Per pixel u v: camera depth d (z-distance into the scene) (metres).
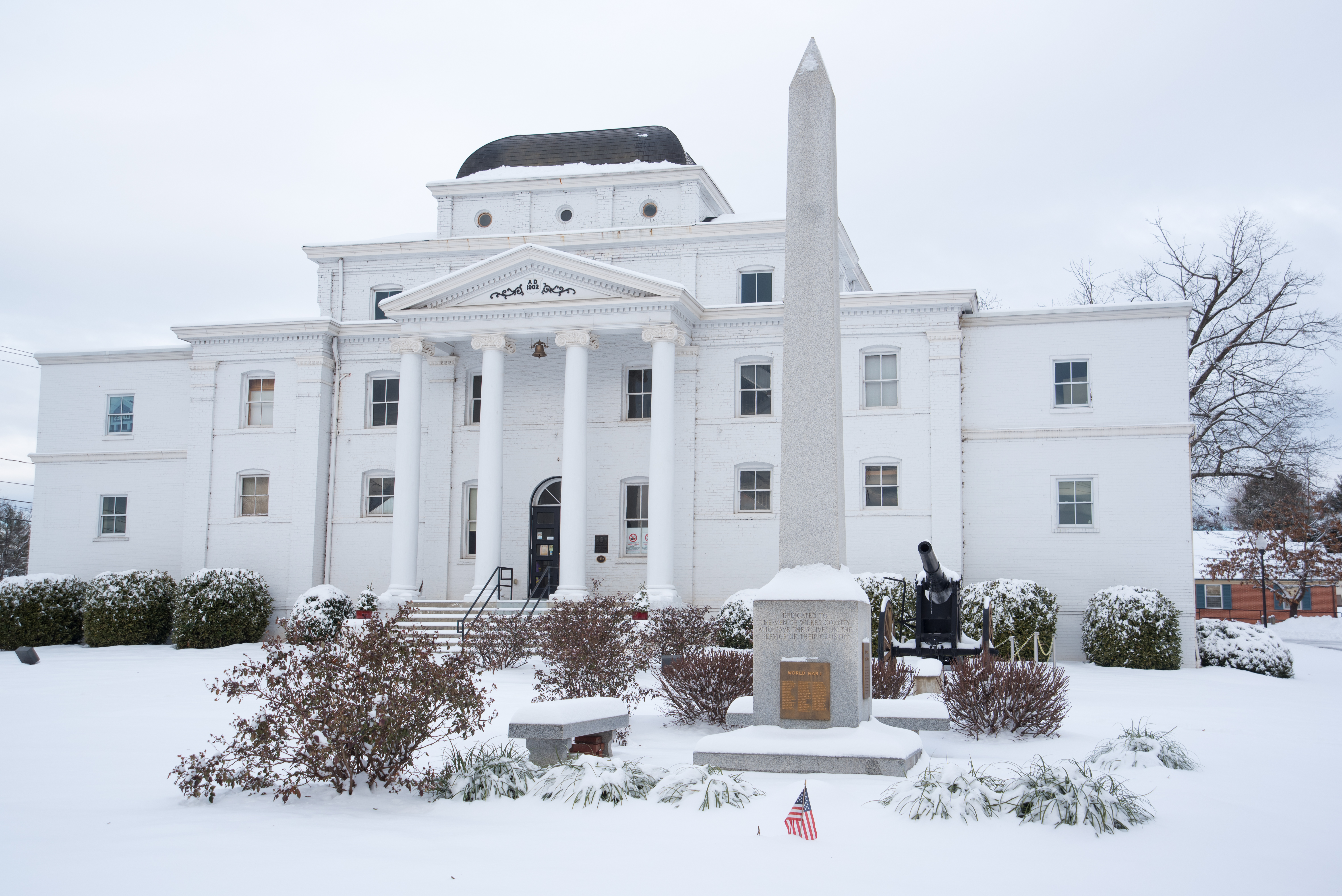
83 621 29.94
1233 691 19.52
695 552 28.78
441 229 34.50
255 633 29.06
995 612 24.56
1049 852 7.00
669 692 13.66
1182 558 26.39
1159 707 16.16
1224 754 11.47
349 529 30.92
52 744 11.98
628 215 33.38
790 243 10.86
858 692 9.91
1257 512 52.78
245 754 9.05
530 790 8.72
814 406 10.54
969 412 27.95
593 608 16.70
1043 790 7.94
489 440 28.23
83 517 32.84
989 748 11.88
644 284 27.42
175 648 28.34
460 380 31.03
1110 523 26.91
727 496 28.81
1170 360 27.02
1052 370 27.67
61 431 33.31
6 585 29.41
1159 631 24.39
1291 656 25.17
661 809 8.20
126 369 33.16
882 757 9.27
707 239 31.80
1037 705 12.44
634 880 6.33
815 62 11.13
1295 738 12.93
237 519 31.14
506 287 28.56
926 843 7.20
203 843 7.17
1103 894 6.11
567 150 35.28
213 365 31.88
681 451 29.16
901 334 28.23
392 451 31.03
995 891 6.14
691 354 29.39
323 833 7.47
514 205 34.06
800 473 10.47
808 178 10.91
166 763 10.66
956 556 27.16
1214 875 6.54
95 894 5.95
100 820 7.91
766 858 6.82
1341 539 49.78
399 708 8.88
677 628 22.20
